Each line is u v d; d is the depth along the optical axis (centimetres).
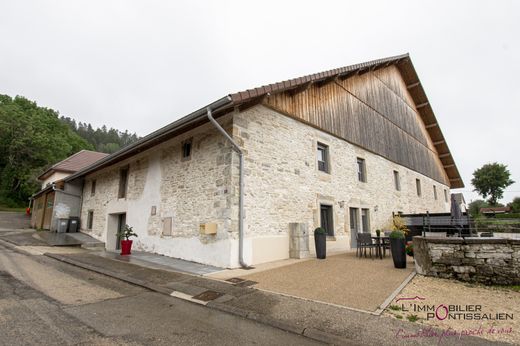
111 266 653
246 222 662
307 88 859
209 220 686
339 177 1013
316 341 296
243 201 658
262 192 714
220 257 639
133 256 801
